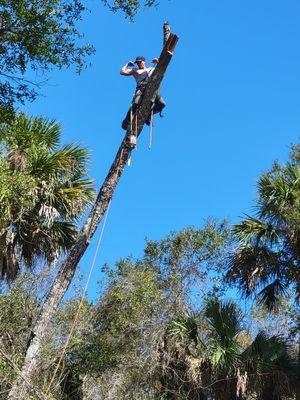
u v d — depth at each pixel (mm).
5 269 12359
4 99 8922
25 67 8922
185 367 13836
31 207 11633
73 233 12883
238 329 13828
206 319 14273
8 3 8672
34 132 12445
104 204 10336
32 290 14773
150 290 16344
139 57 9430
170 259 17922
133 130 9336
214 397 13188
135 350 15484
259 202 14867
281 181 14516
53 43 9062
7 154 11914
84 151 12977
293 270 14438
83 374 15078
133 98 9312
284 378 12914
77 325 15141
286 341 13961
